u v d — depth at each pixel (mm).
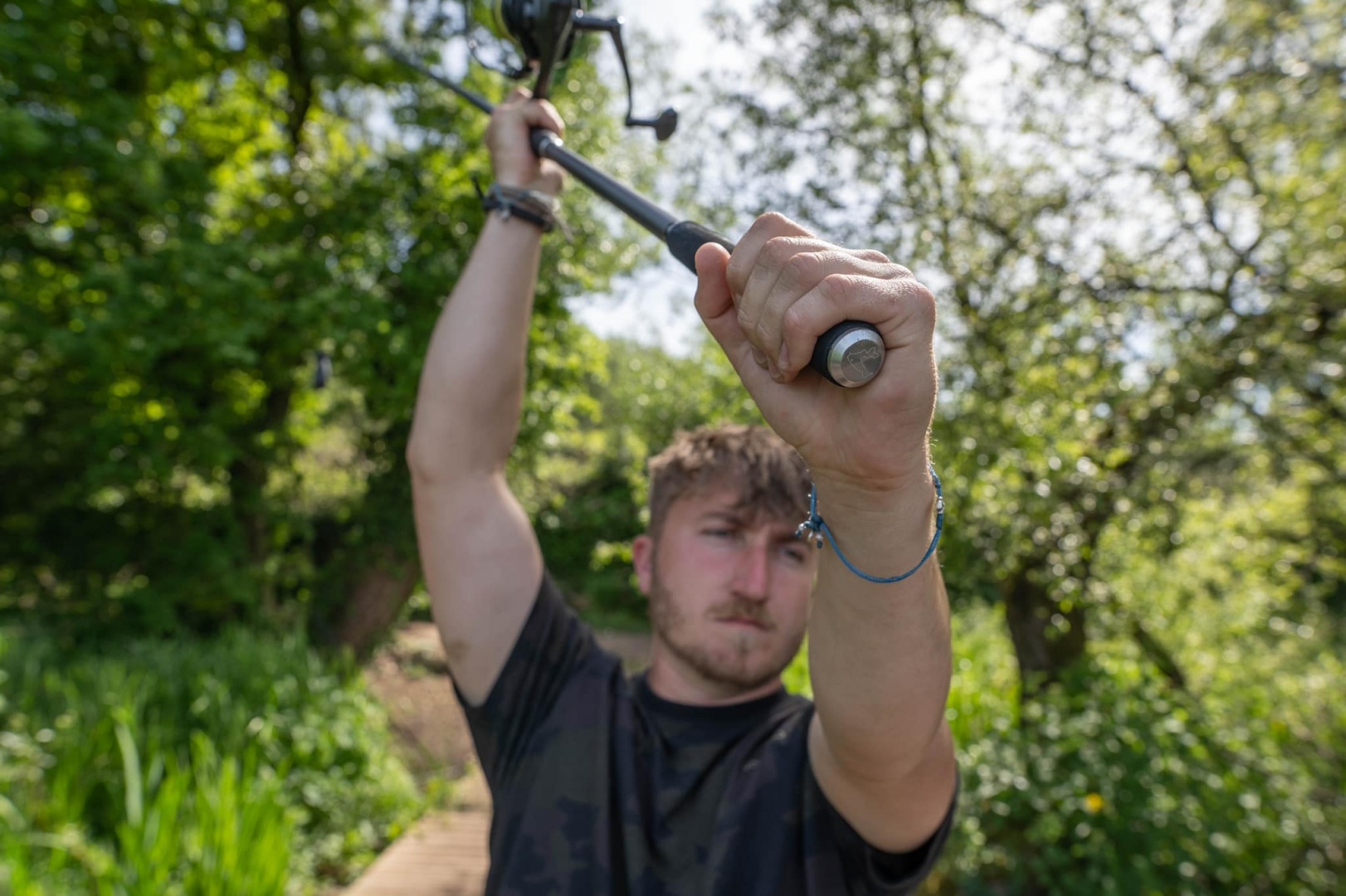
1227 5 4656
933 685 780
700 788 1155
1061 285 4512
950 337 4527
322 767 5109
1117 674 4320
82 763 4051
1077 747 3793
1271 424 5051
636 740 1208
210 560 7598
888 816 983
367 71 8227
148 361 6422
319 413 8922
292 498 8844
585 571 14398
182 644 6660
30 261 7164
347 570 8789
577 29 1133
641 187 6938
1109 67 4578
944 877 3609
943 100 4785
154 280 6625
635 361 6977
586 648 1357
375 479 8508
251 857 3391
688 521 1304
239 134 8578
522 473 8383
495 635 1299
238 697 5227
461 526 1332
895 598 730
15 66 6469
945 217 4566
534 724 1260
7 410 8125
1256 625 5828
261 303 6742
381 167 7711
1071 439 4195
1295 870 3666
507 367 1363
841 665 787
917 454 618
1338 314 4590
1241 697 4914
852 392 586
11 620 7371
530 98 1419
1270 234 4609
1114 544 4609
